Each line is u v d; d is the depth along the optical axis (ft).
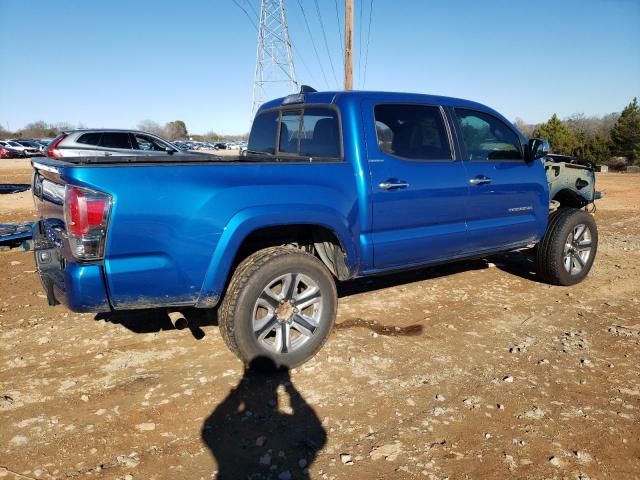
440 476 8.47
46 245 11.71
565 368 12.28
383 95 13.99
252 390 11.16
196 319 15.07
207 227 10.72
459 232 15.23
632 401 10.82
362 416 10.21
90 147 41.47
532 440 9.45
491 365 12.42
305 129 14.88
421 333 14.34
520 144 17.30
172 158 12.93
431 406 10.57
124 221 9.93
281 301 11.82
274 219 11.49
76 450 9.11
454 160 15.10
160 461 8.84
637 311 16.30
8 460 8.82
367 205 13.08
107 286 10.07
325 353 12.91
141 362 12.48
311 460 8.88
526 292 18.21
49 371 11.98
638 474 8.58
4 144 139.95
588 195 20.31
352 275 13.41
